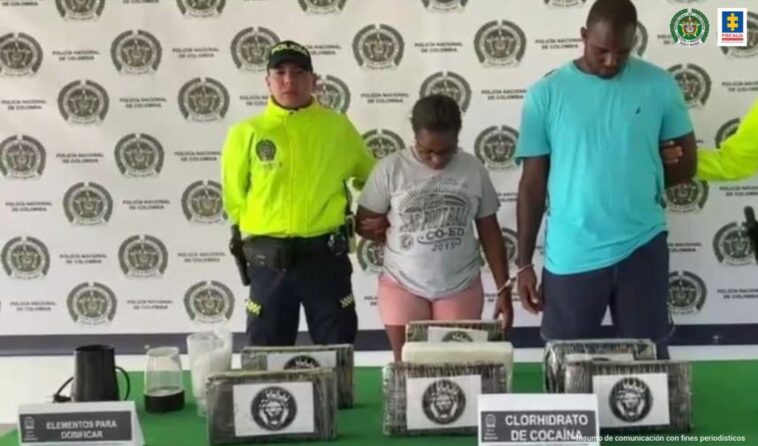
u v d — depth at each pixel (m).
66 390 2.10
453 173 2.23
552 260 2.19
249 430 1.51
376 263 2.84
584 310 2.16
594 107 2.11
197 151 2.81
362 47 2.74
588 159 2.11
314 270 2.39
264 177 2.39
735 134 2.41
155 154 2.82
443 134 2.12
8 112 2.82
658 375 1.50
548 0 2.68
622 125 2.10
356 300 2.86
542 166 2.23
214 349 1.67
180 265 2.87
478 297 2.28
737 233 2.75
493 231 2.35
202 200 2.83
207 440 1.54
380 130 2.77
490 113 2.74
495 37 2.71
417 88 2.75
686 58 2.68
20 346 2.93
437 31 2.72
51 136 2.83
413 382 1.52
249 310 2.45
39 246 2.88
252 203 2.42
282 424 1.52
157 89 2.79
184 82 2.78
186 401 1.76
